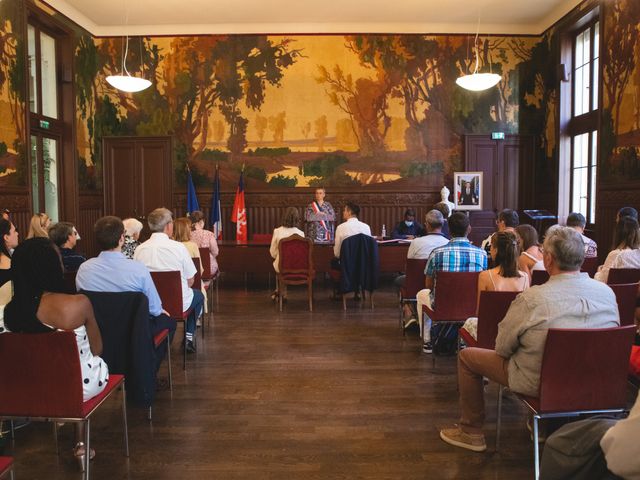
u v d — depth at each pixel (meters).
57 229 4.83
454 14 11.08
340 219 11.88
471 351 3.41
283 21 11.48
